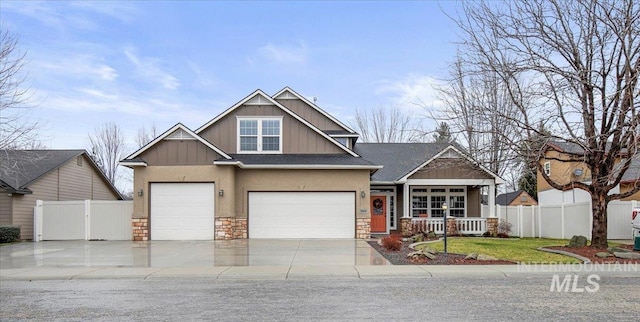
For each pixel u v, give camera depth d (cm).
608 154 1558
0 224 2277
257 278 1155
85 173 3006
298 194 2247
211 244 1942
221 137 2356
